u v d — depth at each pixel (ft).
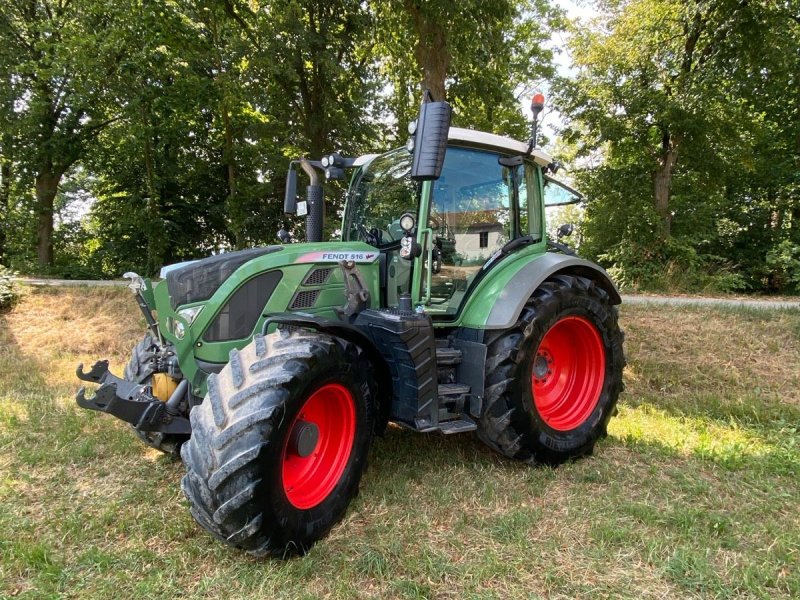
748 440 13.67
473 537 9.09
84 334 24.70
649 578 8.09
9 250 62.13
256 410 7.94
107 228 64.54
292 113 48.57
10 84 56.49
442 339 12.66
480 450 12.88
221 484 7.73
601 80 43.75
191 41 41.39
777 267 42.24
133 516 9.56
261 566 8.20
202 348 10.17
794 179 45.96
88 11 42.01
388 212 12.59
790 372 18.57
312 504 8.86
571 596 7.66
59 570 7.98
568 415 12.89
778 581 8.04
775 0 36.58
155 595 7.53
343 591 7.61
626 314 24.47
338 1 42.37
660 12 40.27
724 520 9.57
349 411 9.58
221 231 64.75
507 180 13.43
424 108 9.92
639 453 12.95
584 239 50.14
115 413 9.37
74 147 59.52
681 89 40.63
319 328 9.32
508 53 37.50
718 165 42.55
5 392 16.57
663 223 42.73
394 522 9.49
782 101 45.55
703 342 21.02
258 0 42.11
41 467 11.51
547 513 9.95
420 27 33.53
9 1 56.24
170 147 58.80
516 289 11.80
